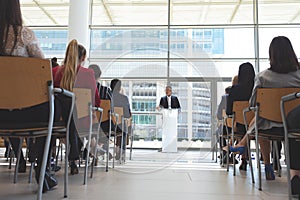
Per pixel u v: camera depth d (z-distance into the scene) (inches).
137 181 80.9
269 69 76.3
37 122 49.8
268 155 88.8
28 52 55.7
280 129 67.8
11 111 49.0
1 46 53.0
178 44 187.2
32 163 77.2
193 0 275.9
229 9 275.9
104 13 282.8
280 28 272.1
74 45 73.9
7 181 78.9
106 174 95.1
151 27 281.7
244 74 103.3
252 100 72.9
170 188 70.6
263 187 74.4
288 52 75.3
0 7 53.8
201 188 71.4
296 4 271.1
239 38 271.7
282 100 57.6
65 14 293.4
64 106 60.4
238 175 97.7
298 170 63.1
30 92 48.8
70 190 66.9
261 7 273.7
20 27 55.3
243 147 99.7
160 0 278.8
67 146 60.7
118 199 57.5
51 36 282.5
